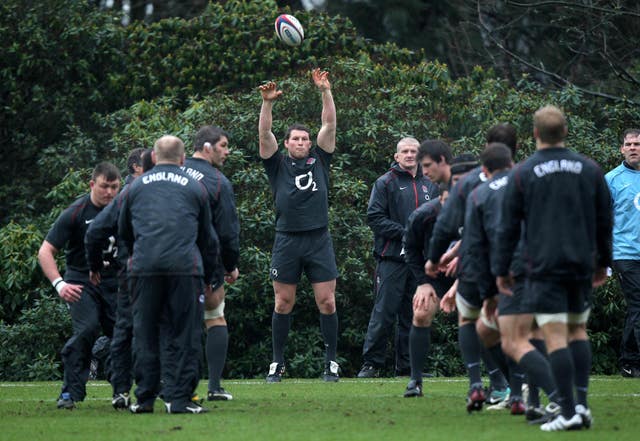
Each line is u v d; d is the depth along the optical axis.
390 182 36.25
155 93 54.78
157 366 23.41
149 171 23.69
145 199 23.25
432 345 42.41
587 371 19.66
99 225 24.25
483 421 21.05
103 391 31.84
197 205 23.47
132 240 23.92
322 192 34.75
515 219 19.53
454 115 48.22
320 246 34.75
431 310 26.78
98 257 24.73
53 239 25.83
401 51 54.06
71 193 46.34
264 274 41.59
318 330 43.00
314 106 46.19
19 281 42.91
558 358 18.98
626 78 59.97
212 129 27.03
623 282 35.94
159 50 54.97
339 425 20.72
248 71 53.28
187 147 44.28
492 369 24.89
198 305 23.27
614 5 60.56
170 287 22.97
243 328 43.62
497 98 49.03
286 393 29.81
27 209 52.38
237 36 53.53
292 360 41.91
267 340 43.50
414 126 45.94
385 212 36.28
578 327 19.88
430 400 26.73
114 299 26.23
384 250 36.56
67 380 25.61
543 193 19.19
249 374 42.94
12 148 55.75
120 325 25.05
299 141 34.44
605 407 24.41
